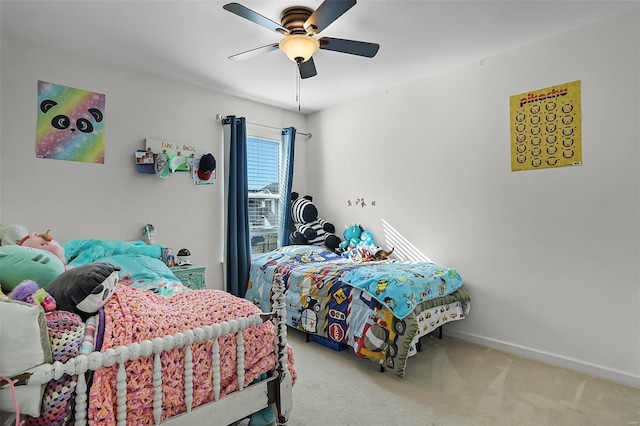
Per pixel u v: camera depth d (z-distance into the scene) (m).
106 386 1.18
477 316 2.97
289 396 1.74
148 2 2.03
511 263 2.78
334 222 4.15
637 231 2.23
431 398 2.09
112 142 2.85
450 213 3.13
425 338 3.08
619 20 2.27
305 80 3.29
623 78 2.27
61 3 2.02
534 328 2.66
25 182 2.46
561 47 2.50
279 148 4.21
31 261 1.48
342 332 2.63
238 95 3.70
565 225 2.51
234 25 2.29
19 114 2.44
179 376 1.37
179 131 3.26
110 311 1.35
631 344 2.25
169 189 3.20
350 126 3.96
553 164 2.56
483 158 2.92
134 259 2.53
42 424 1.07
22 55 2.45
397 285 2.42
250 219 3.95
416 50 2.72
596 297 2.39
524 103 2.68
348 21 2.28
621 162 2.29
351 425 1.83
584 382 2.27
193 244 3.37
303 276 3.00
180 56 2.74
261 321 1.63
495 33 2.47
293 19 2.07
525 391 2.16
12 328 1.02
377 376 2.38
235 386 1.56
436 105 3.21
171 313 1.49
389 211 3.60
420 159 3.34
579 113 2.44
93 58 2.75
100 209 2.78
